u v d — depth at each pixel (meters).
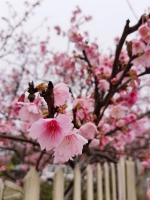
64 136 0.98
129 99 2.11
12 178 3.38
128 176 3.13
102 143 2.03
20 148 4.91
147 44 1.73
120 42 1.86
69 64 2.88
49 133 0.99
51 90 1.01
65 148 1.03
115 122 2.57
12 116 3.82
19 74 5.63
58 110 1.03
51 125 0.99
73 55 2.71
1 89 5.43
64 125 0.97
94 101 2.13
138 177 3.80
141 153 5.21
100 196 2.41
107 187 2.65
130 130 2.81
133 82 1.87
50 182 6.13
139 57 1.74
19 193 2.04
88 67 2.43
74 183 1.99
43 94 1.02
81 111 1.57
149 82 3.02
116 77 2.12
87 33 4.60
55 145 0.97
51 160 4.46
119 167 2.95
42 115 1.10
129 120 2.68
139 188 3.71
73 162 2.35
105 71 2.34
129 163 3.22
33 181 1.63
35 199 1.61
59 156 1.04
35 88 1.04
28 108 1.03
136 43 1.69
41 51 5.56
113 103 1.92
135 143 5.52
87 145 1.96
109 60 2.60
